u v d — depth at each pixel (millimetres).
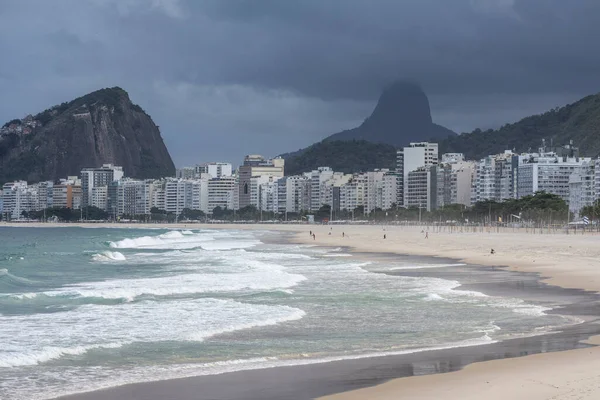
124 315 41500
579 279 62219
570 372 25250
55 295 49875
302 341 34156
